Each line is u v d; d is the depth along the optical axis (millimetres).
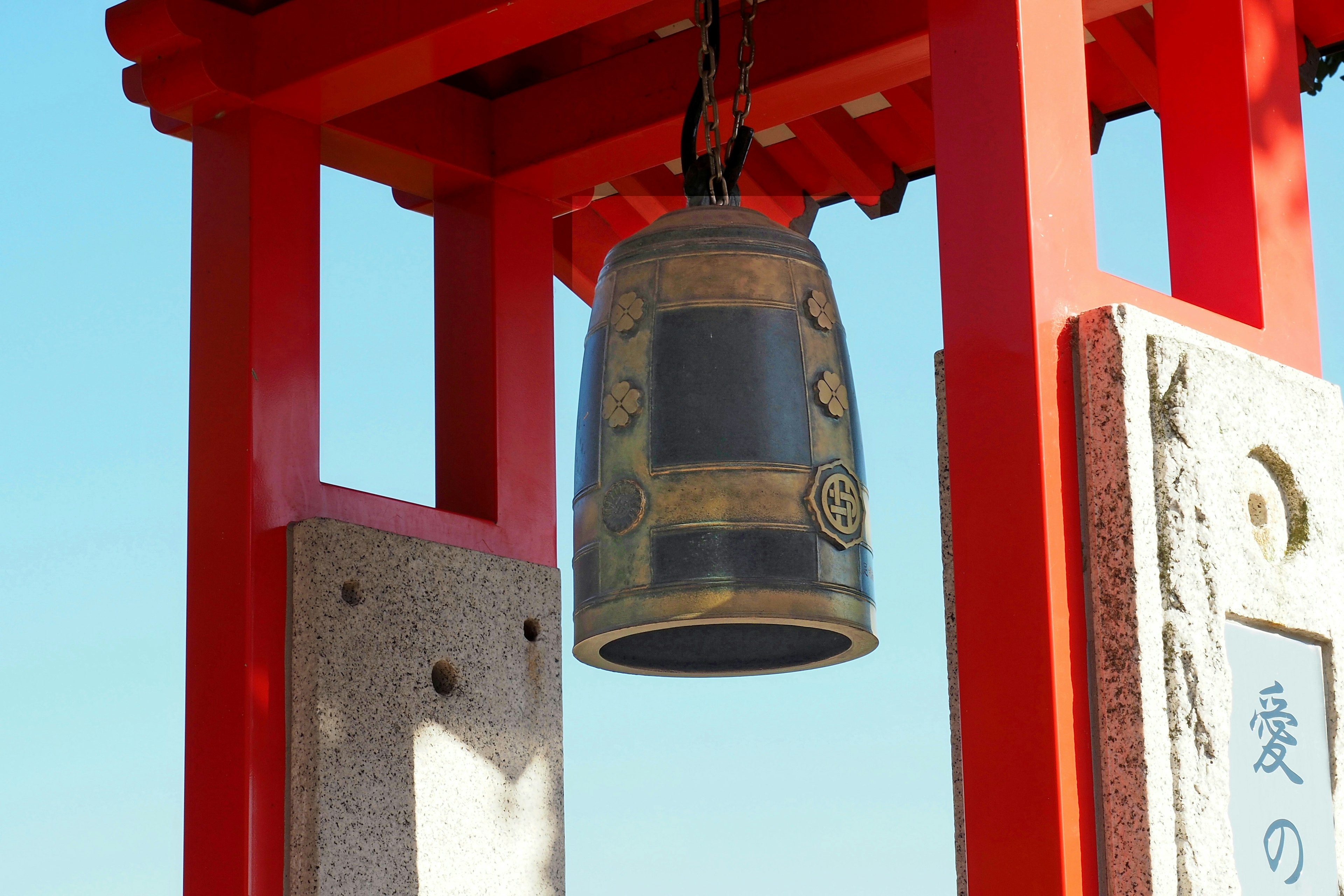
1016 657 3682
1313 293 4801
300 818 5074
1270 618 4102
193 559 5281
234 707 5098
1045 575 3680
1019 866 3588
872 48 5480
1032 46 3965
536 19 5160
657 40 6195
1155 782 3652
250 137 5480
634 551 4637
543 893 5617
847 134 6898
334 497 5441
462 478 5988
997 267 3873
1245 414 4180
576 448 4949
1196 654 3820
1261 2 4855
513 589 5801
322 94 5480
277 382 5375
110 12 5469
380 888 5180
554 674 5852
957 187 3959
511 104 6188
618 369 4832
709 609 4543
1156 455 3902
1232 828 3836
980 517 3787
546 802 5711
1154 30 5402
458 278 6168
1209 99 4762
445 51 5293
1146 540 3789
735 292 4828
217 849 5031
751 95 5715
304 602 5215
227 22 5473
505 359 6043
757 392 4730
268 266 5430
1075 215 3984
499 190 6172
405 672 5402
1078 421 3867
